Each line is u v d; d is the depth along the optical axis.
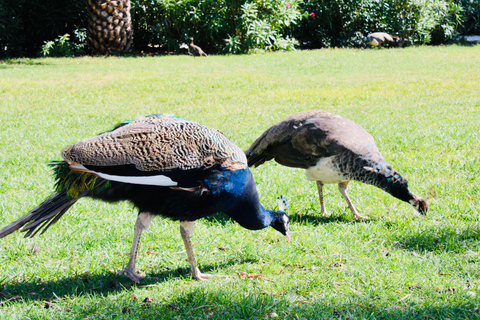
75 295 3.91
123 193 3.85
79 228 5.10
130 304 3.74
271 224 4.46
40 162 7.25
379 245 4.81
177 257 4.65
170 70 15.81
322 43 23.97
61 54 20.02
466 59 17.89
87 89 13.14
